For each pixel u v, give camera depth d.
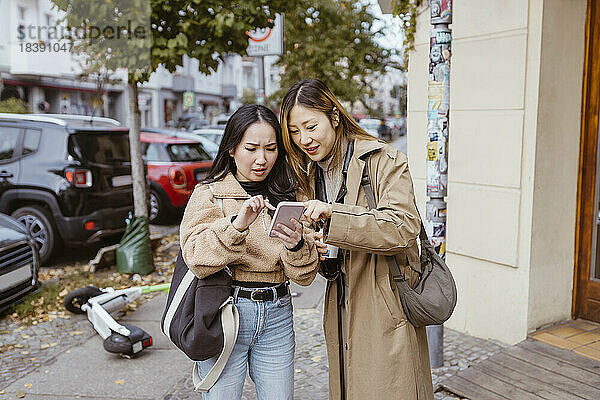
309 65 13.32
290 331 2.21
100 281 5.94
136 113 6.31
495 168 3.89
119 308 4.41
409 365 2.05
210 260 1.90
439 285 2.13
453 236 4.24
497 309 4.04
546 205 3.81
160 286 4.66
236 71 43.84
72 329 4.68
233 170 2.21
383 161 2.03
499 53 3.78
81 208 6.44
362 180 2.05
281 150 2.20
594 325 4.04
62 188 6.39
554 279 3.99
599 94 3.82
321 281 5.95
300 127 2.06
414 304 2.06
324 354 4.02
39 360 4.08
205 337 1.90
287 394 2.20
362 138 2.11
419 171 4.57
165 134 9.97
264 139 2.07
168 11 6.03
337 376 2.32
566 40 3.70
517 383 3.31
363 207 2.02
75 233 6.43
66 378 3.76
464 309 4.26
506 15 3.71
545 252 3.88
